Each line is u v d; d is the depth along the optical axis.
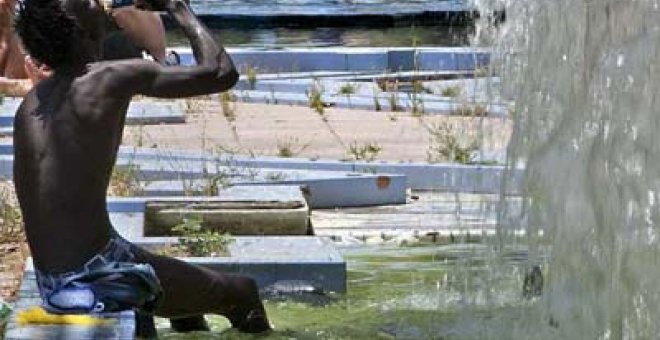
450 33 47.12
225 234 17.92
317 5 52.88
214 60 12.45
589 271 12.71
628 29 12.19
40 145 12.20
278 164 23.19
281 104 30.61
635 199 12.22
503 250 15.01
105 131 12.27
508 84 14.10
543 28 13.25
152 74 12.40
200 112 29.02
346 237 19.67
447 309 15.33
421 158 24.11
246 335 14.03
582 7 12.70
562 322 13.05
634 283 12.30
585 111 12.68
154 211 18.67
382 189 21.88
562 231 12.95
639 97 12.10
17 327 11.34
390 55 36.88
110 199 19.03
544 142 13.25
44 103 12.33
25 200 12.23
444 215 20.75
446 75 34.88
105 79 12.31
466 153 23.67
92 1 12.55
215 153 24.02
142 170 22.14
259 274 16.12
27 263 14.46
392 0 53.38
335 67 36.62
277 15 49.19
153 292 12.20
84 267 12.00
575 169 12.78
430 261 18.20
